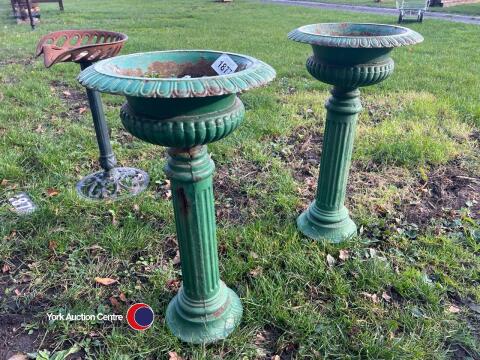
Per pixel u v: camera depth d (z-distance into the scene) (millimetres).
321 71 2291
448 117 4641
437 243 2754
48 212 2932
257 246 2666
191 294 2096
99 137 3191
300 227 2873
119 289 2396
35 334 2146
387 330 2158
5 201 3111
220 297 2174
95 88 1481
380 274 2475
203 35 9492
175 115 1524
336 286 2395
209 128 1548
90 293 2377
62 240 2707
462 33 9672
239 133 4180
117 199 3135
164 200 3160
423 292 2359
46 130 4234
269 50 7922
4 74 6137
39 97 5203
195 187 1786
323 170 2676
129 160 3768
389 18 12023
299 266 2512
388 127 4297
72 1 18438
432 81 5840
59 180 3352
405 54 7586
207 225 1919
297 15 13117
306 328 2137
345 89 2389
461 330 2168
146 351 2035
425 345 2070
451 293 2416
